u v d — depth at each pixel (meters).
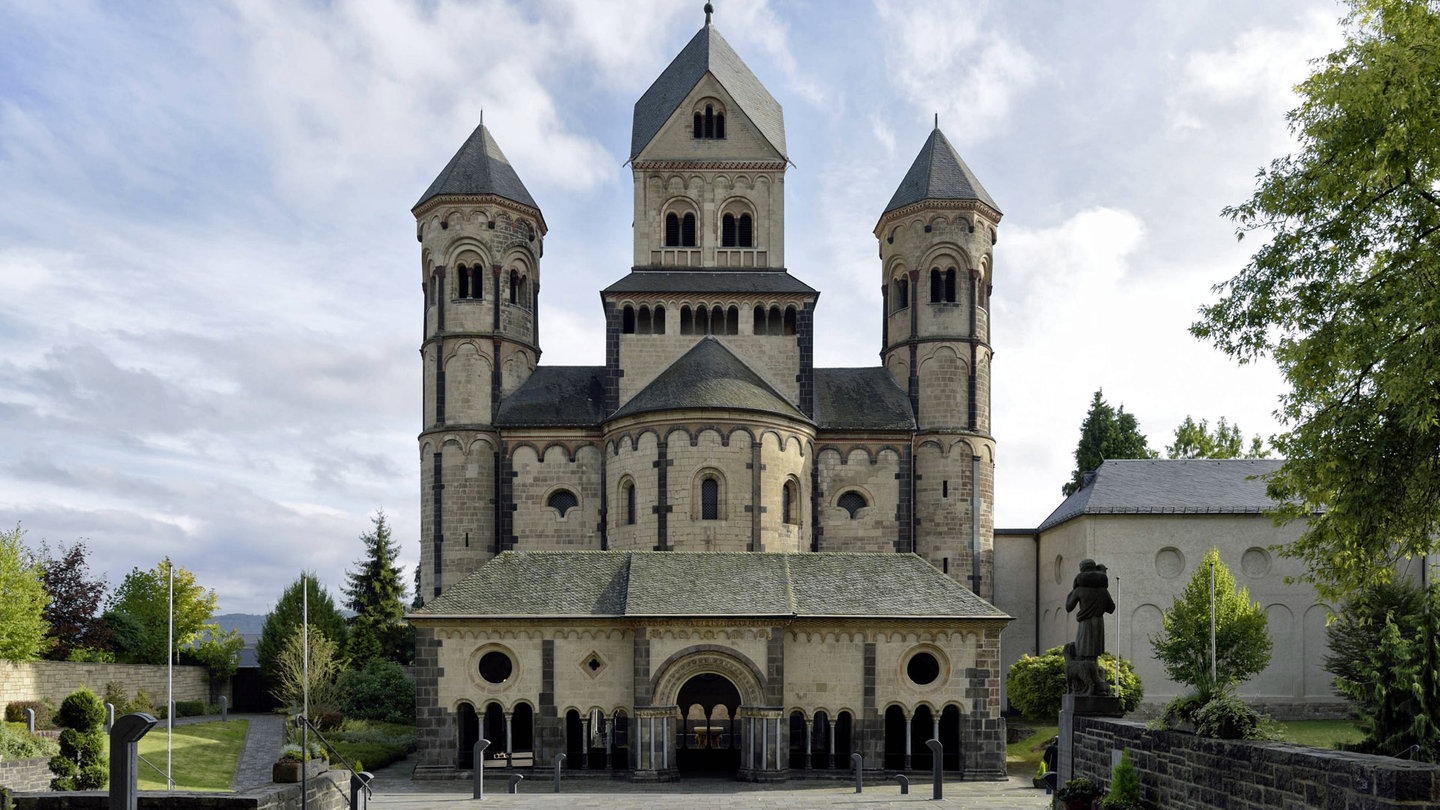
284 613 85.62
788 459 67.31
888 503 71.69
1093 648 35.81
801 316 73.25
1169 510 69.38
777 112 81.38
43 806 26.69
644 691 49.03
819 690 50.44
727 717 62.16
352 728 65.38
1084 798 32.19
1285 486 33.50
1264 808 23.39
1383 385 28.88
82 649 73.69
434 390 73.06
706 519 64.81
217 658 82.81
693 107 77.25
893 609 51.19
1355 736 57.41
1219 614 61.66
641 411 66.19
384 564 91.69
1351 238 31.31
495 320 73.38
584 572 53.62
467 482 71.69
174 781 46.03
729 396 66.12
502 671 51.06
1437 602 37.16
